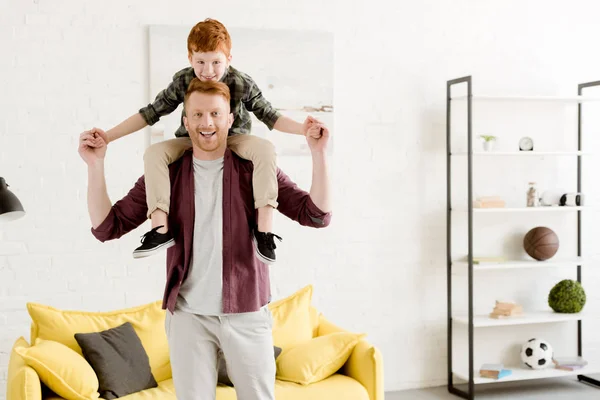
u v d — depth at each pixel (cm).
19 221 425
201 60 231
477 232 507
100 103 435
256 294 235
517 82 511
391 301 490
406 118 489
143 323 397
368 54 480
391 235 489
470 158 462
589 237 529
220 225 231
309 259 473
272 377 239
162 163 233
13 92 423
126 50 438
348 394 363
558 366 494
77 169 433
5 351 424
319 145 232
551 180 522
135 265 444
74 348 374
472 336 467
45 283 430
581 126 519
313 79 467
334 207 477
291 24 464
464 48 500
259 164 232
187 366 233
